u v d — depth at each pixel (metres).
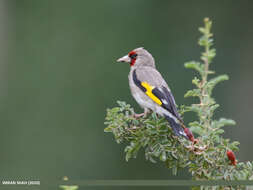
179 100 14.68
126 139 6.82
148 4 16.84
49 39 16.67
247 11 17.09
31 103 15.53
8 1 17.70
